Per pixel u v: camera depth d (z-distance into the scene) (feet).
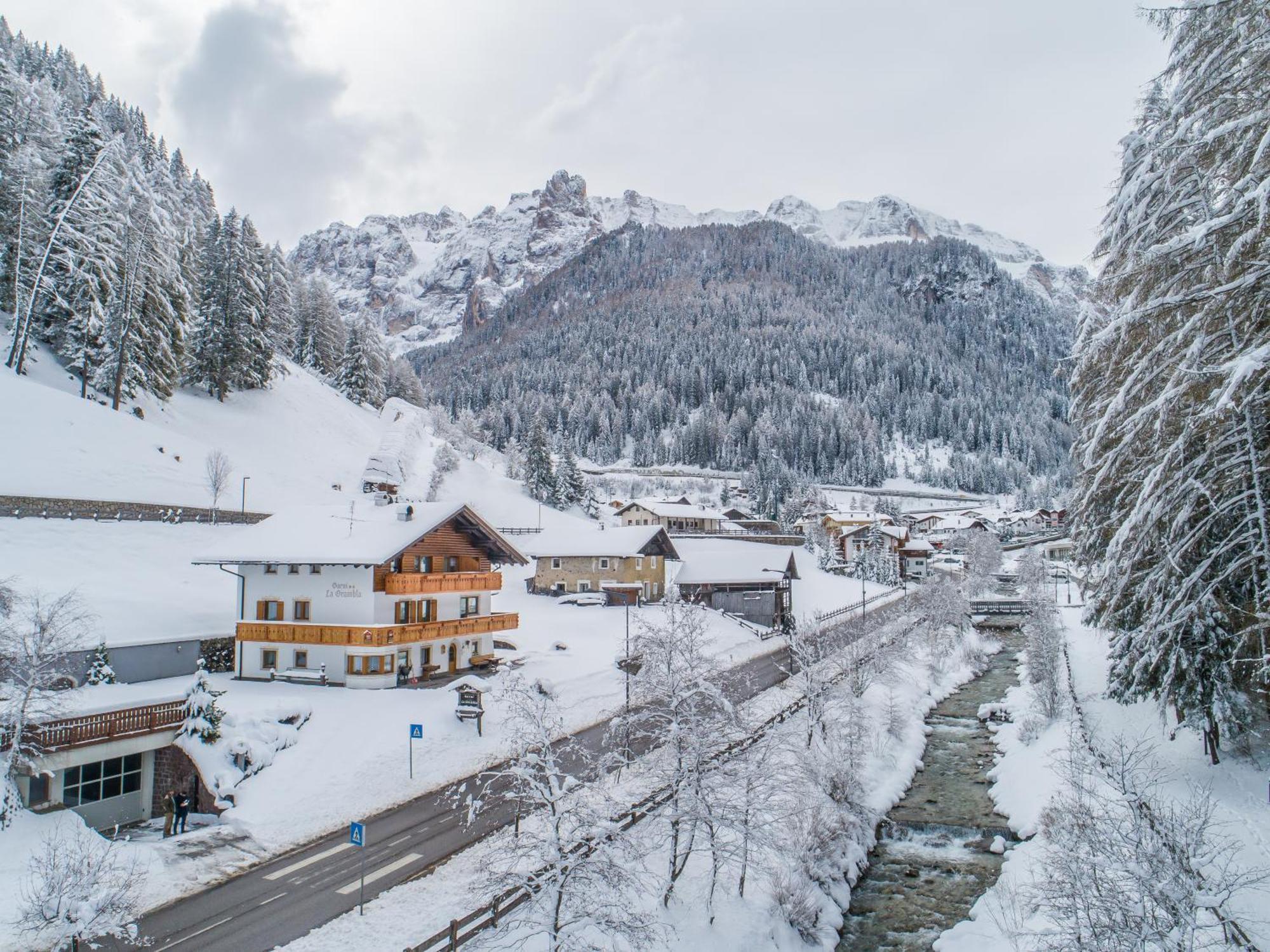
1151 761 98.37
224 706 116.98
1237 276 63.00
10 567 146.61
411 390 582.76
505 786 107.96
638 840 82.89
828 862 94.48
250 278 330.13
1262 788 84.99
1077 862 51.16
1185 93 70.49
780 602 253.85
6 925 65.51
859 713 142.41
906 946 82.12
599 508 440.45
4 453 183.42
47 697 92.58
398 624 143.43
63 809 91.86
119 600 146.41
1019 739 139.23
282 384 371.56
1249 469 70.49
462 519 164.04
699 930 77.15
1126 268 79.51
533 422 428.97
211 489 223.51
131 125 518.37
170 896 76.95
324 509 162.91
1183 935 43.39
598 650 186.50
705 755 82.53
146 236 254.27
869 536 429.79
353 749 113.80
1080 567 124.36
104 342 240.53
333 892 78.18
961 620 252.21
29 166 242.37
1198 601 77.46
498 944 67.56
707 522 422.41
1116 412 78.07
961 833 108.68
